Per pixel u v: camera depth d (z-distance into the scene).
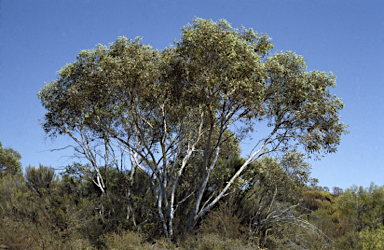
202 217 13.56
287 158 13.64
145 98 13.12
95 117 14.45
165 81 12.85
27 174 18.23
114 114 14.47
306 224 12.99
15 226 9.81
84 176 16.62
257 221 13.39
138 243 10.52
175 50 12.50
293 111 13.19
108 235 11.20
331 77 13.12
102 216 13.27
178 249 10.32
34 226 10.41
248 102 12.04
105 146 16.22
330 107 12.61
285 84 13.07
